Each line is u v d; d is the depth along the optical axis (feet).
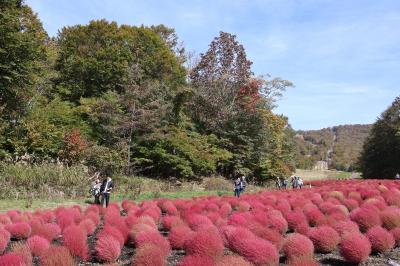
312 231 23.45
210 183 94.94
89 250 22.41
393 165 193.77
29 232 25.95
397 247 23.76
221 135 120.16
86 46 111.65
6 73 76.18
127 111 95.20
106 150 82.89
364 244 20.81
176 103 108.37
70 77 108.99
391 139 192.44
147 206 35.14
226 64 130.62
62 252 18.26
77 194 62.75
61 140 81.76
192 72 135.44
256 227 23.36
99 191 53.01
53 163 70.38
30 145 77.36
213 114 122.01
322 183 96.53
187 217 28.30
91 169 78.79
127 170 84.79
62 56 112.06
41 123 82.74
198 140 106.93
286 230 27.14
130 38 117.39
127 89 92.48
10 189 57.62
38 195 58.70
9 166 62.90
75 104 103.40
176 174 99.30
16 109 83.66
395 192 41.52
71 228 23.00
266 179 123.85
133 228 24.44
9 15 74.74
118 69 105.91
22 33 77.66
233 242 20.06
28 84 82.33
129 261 20.61
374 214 26.30
